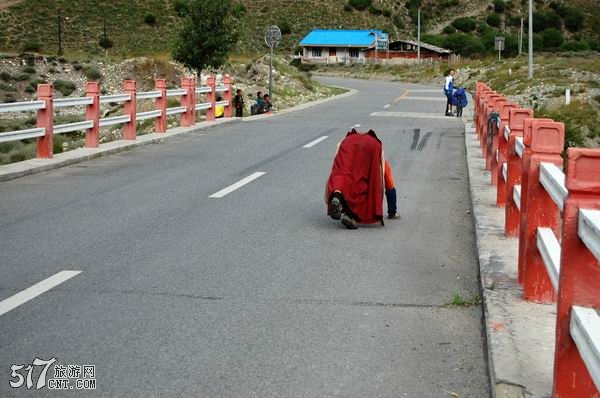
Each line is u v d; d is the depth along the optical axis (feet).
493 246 25.94
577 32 438.81
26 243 28.09
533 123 19.33
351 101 128.16
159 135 64.75
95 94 55.16
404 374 16.38
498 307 19.22
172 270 24.44
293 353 17.49
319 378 16.11
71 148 76.23
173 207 35.24
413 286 23.04
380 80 263.29
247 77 162.91
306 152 56.24
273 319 19.83
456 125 81.51
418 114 97.86
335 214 29.91
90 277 23.56
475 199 35.68
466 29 417.90
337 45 342.64
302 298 21.67
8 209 34.63
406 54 339.77
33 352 17.43
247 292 22.16
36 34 282.36
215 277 23.70
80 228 30.68
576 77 156.66
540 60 200.95
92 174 45.73
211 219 32.55
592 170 12.31
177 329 18.98
